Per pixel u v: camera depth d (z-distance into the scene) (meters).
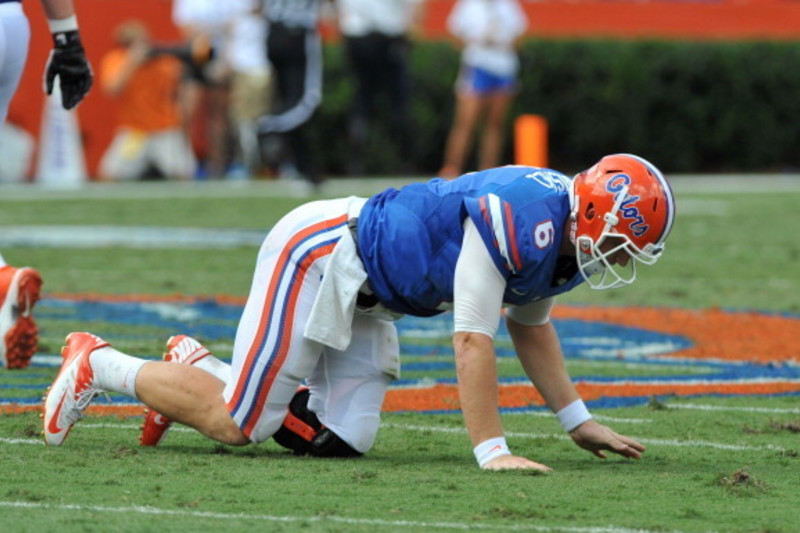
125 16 66.38
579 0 78.69
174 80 63.88
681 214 51.69
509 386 21.05
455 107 70.69
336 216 15.86
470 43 60.34
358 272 15.53
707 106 74.25
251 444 16.72
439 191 15.44
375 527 12.40
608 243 14.78
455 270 15.14
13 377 20.67
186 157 65.19
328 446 15.84
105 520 12.43
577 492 14.01
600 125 72.94
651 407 19.45
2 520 12.36
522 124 62.19
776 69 74.62
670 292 32.66
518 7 78.19
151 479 14.31
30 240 40.56
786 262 38.75
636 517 12.96
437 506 13.28
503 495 13.78
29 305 21.09
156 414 16.14
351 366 16.02
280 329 15.62
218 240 41.22
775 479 14.91
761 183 68.56
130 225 45.31
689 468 15.50
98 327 25.53
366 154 69.88
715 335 26.44
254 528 12.27
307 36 53.44
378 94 68.50
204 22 61.84
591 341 25.64
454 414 18.91
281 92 54.66
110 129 66.31
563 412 16.23
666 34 78.88
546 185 15.01
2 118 20.53
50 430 15.97
